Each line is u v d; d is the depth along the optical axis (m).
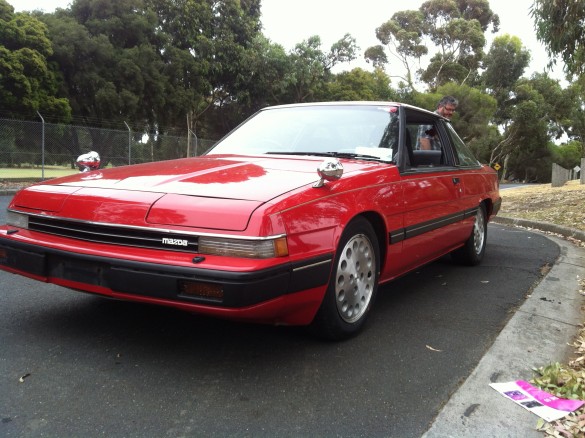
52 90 22.62
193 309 2.50
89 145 17.09
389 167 3.65
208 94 31.89
